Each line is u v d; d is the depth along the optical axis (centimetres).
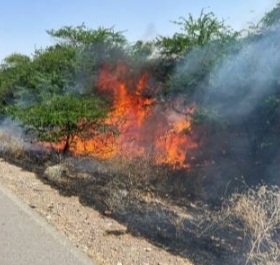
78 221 605
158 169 1097
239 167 1010
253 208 615
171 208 786
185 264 469
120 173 1057
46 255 459
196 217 707
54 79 1598
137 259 466
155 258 476
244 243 553
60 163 1109
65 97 1316
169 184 992
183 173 1072
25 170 1056
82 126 1252
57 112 1216
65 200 744
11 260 443
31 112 1263
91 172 1073
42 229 548
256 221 567
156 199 852
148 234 575
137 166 1102
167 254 497
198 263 479
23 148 1340
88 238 528
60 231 546
